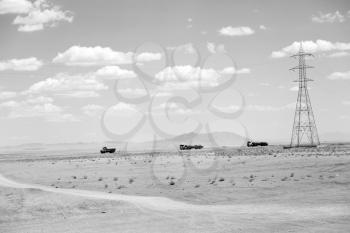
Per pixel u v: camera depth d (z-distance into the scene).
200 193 42.44
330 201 34.97
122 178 59.66
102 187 50.22
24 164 105.38
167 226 28.34
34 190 42.00
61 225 30.02
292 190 41.53
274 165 66.94
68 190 47.69
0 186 48.03
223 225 28.06
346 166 57.97
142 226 28.58
